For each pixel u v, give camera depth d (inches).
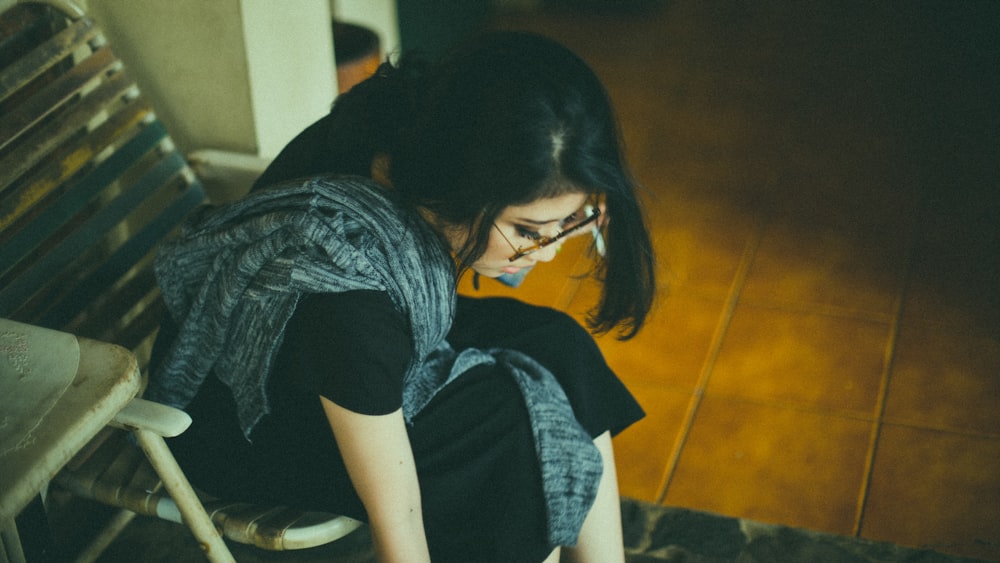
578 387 53.9
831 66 144.5
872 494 75.0
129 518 58.9
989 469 77.0
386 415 42.4
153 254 68.4
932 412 82.8
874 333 92.1
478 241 40.9
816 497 74.9
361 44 100.6
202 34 75.0
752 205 112.3
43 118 64.6
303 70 84.0
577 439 50.0
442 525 48.1
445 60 40.4
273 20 77.9
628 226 45.6
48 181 59.5
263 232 43.9
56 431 37.9
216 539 49.1
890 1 166.2
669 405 84.2
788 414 82.9
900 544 70.6
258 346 44.8
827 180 116.6
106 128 63.7
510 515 47.8
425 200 41.0
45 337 42.1
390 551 44.6
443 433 48.3
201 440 50.8
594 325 51.3
